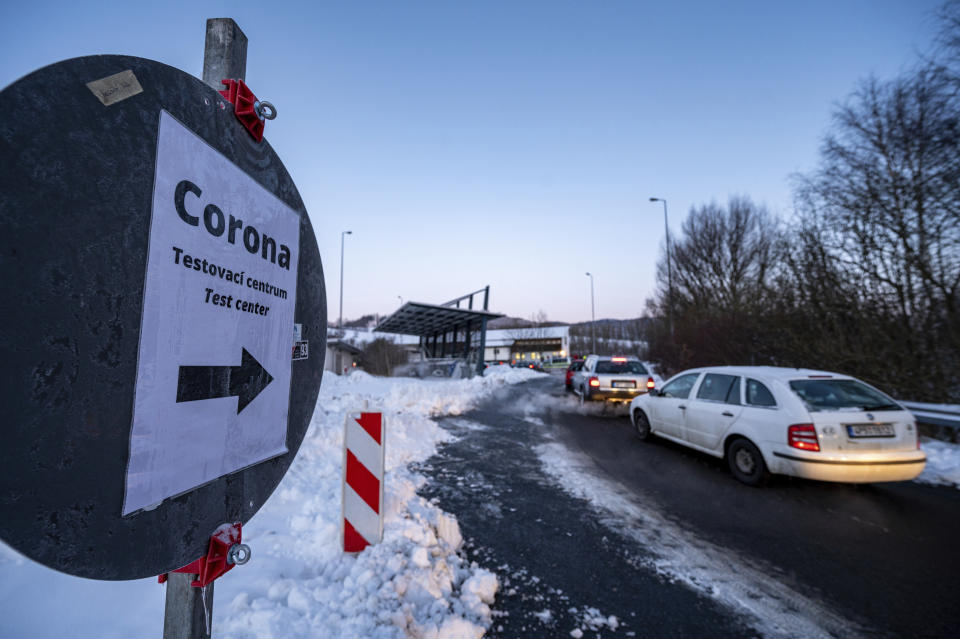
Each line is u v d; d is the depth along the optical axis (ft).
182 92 2.90
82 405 2.21
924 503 15.66
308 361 4.58
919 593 9.97
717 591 10.03
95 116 2.32
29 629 6.41
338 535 10.41
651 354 83.30
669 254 80.07
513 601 9.49
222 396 3.26
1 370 1.86
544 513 14.61
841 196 33.96
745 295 54.08
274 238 3.97
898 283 30.91
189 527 2.97
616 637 8.38
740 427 18.08
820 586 10.28
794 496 16.39
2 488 1.87
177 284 2.82
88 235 2.25
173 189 2.79
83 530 2.22
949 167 27.58
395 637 7.23
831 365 35.04
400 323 87.15
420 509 13.23
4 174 1.90
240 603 7.63
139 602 7.43
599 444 25.22
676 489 17.19
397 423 26.07
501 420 33.47
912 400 29.73
